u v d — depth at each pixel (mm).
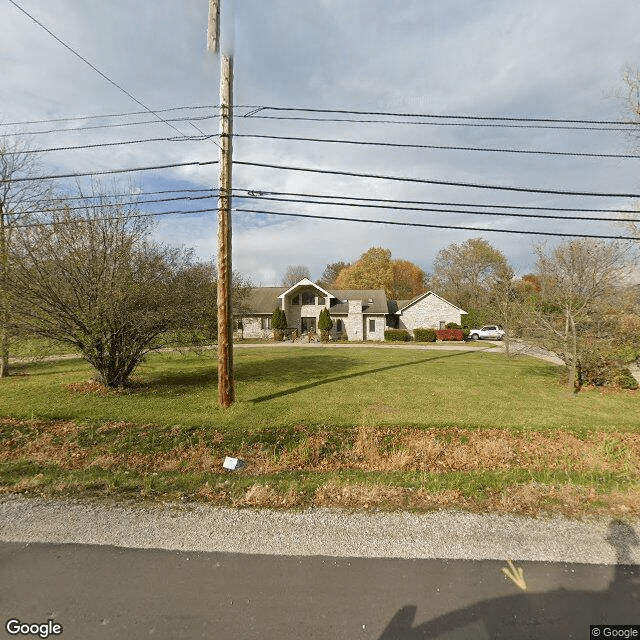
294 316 34094
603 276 10922
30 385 10484
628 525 3498
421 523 3523
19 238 8555
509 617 2441
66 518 3557
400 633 2309
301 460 6070
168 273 10023
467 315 37500
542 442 7062
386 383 11914
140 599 2555
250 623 2367
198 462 5707
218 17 7316
